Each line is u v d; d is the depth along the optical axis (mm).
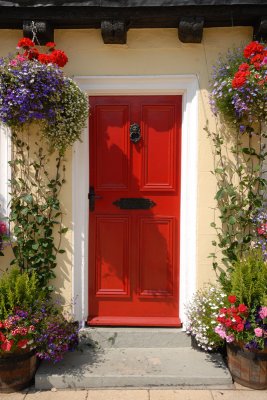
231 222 3141
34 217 3252
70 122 2957
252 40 3162
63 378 2848
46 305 3098
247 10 2928
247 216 3195
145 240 3432
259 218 3115
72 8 2947
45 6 2912
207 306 3104
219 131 3203
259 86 2766
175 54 3195
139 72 3209
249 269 2830
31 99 2803
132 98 3363
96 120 3381
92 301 3451
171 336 3301
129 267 3441
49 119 2930
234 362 2889
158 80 3230
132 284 3441
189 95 3244
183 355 3160
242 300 2762
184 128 3297
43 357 2906
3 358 2766
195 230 3262
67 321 3188
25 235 3275
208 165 3225
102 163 3408
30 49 2910
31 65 2768
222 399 2713
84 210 3326
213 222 3242
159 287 3441
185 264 3334
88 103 3191
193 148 3248
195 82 3197
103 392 2805
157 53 3199
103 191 3418
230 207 3174
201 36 3051
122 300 3445
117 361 3066
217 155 3221
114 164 3406
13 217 3211
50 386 2848
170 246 3426
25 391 2822
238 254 3223
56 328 2916
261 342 2672
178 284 3445
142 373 2895
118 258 3441
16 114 2836
